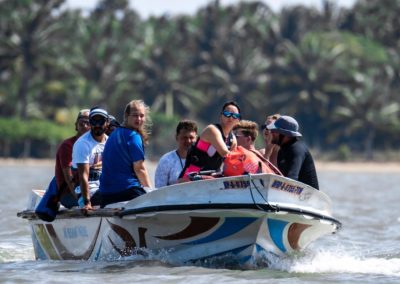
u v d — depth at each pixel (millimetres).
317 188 40469
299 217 38094
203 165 39250
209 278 36000
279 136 39938
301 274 37531
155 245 39000
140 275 36656
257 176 36594
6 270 39469
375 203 91625
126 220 38625
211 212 36844
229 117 38844
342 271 38719
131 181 39156
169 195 37469
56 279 36406
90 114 40750
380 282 35844
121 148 39156
